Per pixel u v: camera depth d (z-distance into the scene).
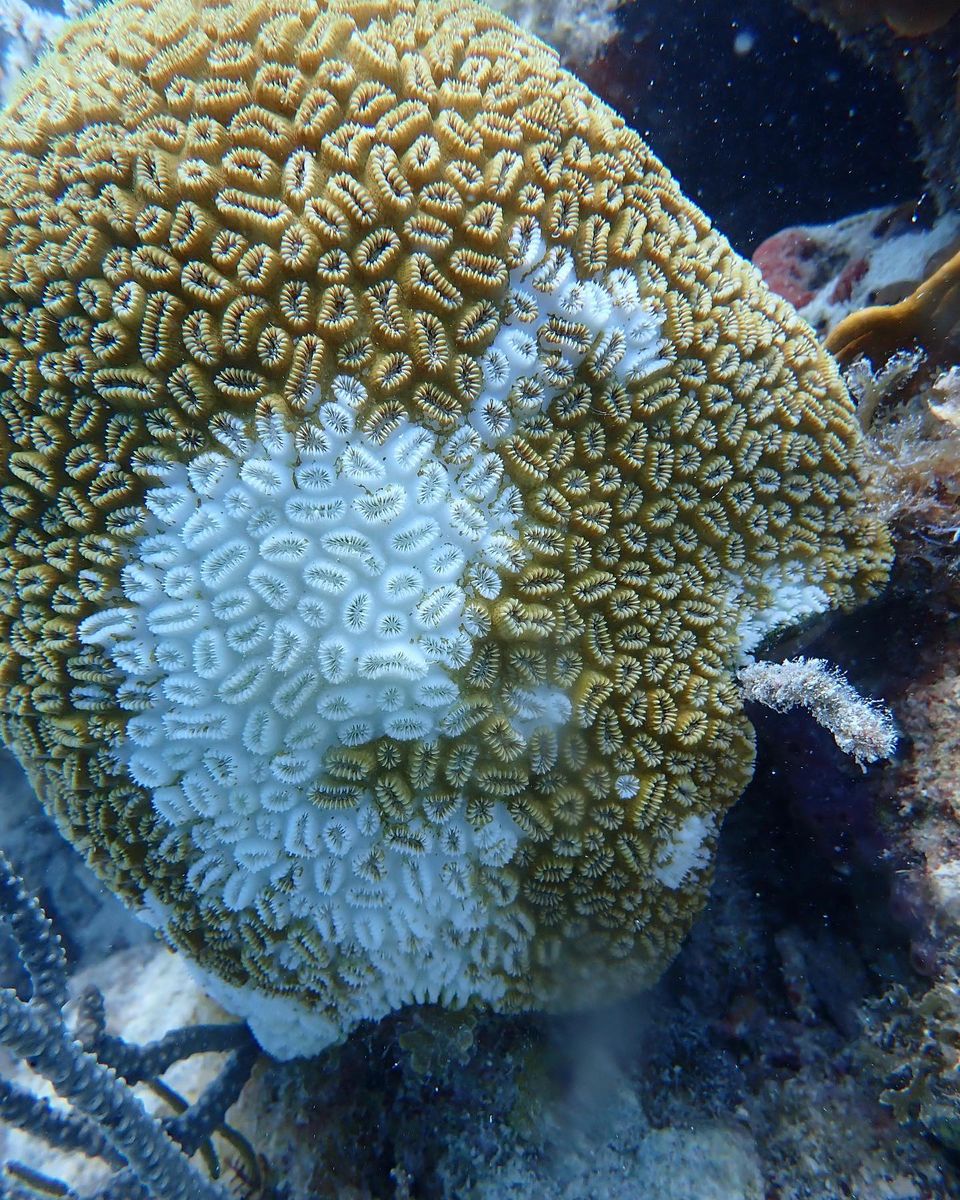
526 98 0.22
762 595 0.23
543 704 0.22
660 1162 0.23
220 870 0.23
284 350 0.21
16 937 0.21
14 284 0.21
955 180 0.29
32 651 0.22
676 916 0.23
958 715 0.22
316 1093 0.27
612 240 0.22
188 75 0.22
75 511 0.21
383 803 0.22
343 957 0.24
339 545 0.21
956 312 0.24
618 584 0.22
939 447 0.23
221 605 0.21
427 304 0.21
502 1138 0.25
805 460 0.23
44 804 0.24
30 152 0.22
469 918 0.23
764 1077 0.23
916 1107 0.21
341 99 0.21
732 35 0.32
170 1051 0.26
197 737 0.22
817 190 0.34
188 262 0.21
